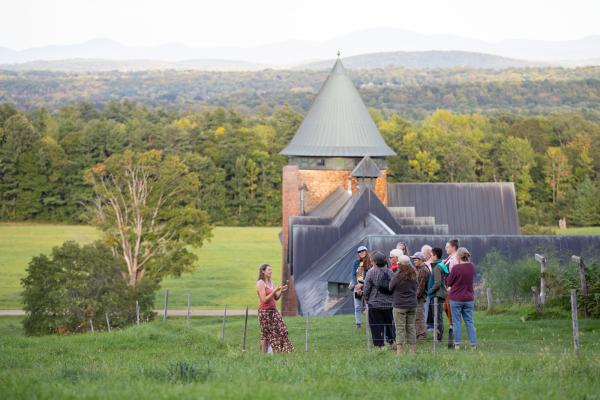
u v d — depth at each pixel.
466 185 75.62
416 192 74.75
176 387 15.23
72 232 156.88
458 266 23.81
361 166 63.66
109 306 57.72
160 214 78.50
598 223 154.50
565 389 15.48
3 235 151.62
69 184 170.50
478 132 170.88
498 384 15.82
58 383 16.44
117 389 15.21
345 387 15.33
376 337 24.38
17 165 168.38
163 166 78.44
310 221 62.59
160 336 28.39
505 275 36.03
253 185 171.00
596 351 22.83
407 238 49.16
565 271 32.97
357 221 58.03
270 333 23.62
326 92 72.56
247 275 114.19
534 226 108.06
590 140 166.38
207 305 89.50
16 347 27.52
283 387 15.02
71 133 174.25
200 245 79.06
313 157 72.19
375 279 24.02
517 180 163.38
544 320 29.94
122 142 172.75
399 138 168.88
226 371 17.86
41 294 56.69
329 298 48.47
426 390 15.02
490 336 27.08
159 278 77.12
